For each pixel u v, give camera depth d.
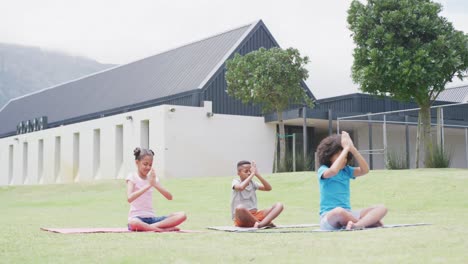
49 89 48.75
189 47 35.25
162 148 25.22
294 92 24.39
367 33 18.06
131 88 34.91
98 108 35.16
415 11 17.64
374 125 27.88
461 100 36.91
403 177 15.26
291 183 16.92
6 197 21.83
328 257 4.09
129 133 27.52
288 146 28.53
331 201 6.14
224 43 32.06
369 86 17.98
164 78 32.84
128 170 27.38
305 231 5.98
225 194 16.58
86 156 30.95
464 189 13.21
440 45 17.27
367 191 14.35
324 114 25.50
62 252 4.56
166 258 4.16
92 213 12.49
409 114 29.98
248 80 24.23
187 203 15.05
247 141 27.39
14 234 6.10
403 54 17.11
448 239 4.81
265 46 32.00
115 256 4.30
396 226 6.29
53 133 34.31
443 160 18.12
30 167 36.84
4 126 47.75
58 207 15.15
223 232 6.30
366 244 4.61
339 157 6.03
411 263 3.80
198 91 27.98
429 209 11.70
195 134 25.97
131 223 6.71
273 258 4.09
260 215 7.47
